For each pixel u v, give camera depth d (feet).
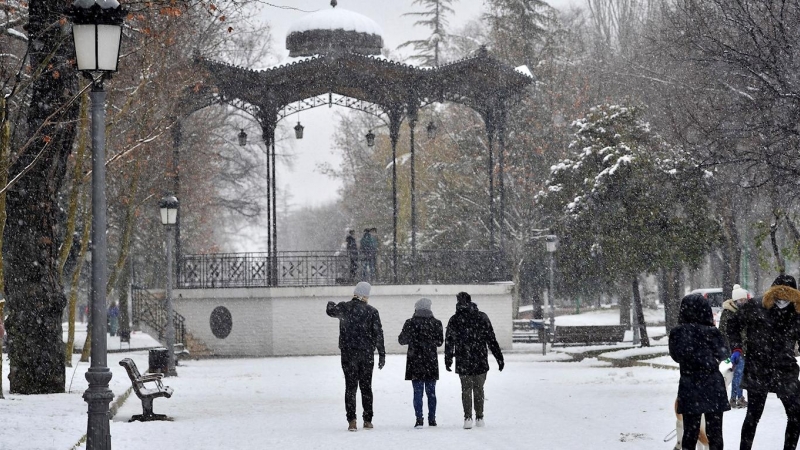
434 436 75.25
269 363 179.73
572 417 88.58
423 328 83.05
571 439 72.28
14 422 76.69
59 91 102.58
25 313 104.32
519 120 286.87
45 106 102.58
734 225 224.74
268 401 110.11
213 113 267.39
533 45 304.91
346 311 81.71
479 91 214.69
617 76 291.38
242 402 108.99
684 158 193.06
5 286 106.32
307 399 112.47
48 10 99.55
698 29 143.84
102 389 55.67
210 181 294.46
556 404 101.50
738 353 87.51
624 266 202.49
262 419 90.74
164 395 91.20
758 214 211.41
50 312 105.09
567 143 281.54
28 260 104.53
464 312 80.48
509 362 183.62
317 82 206.80
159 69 145.59
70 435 70.90
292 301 203.00
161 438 76.23
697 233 202.59
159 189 213.46
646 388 121.19
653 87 241.14
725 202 199.82
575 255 208.64
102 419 55.42
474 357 80.07
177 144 200.34
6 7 101.50
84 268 246.68
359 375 81.66
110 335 278.46
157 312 207.10
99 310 56.29
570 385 127.95
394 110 213.66
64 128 104.12
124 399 107.96
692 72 171.12
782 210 155.63
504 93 216.95
